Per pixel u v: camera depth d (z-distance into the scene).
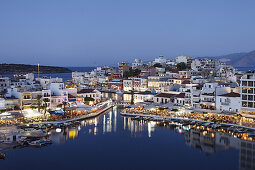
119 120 118.88
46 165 67.75
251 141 85.69
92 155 75.06
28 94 125.81
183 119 114.50
